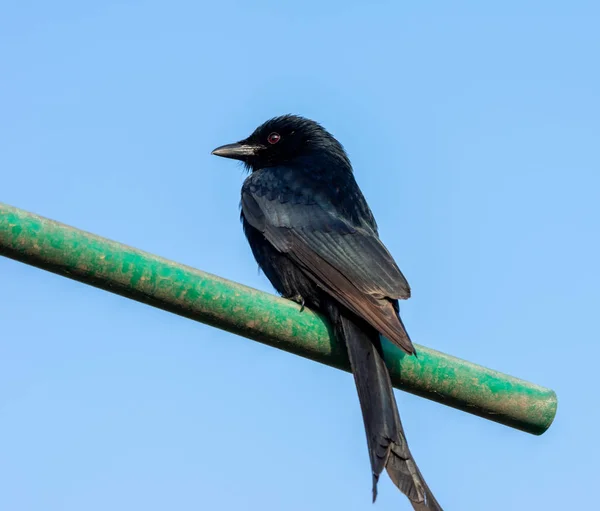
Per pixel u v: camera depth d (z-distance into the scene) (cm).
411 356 955
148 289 837
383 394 955
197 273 859
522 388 938
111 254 820
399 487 876
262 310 898
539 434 955
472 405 938
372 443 919
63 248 800
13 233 784
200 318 873
